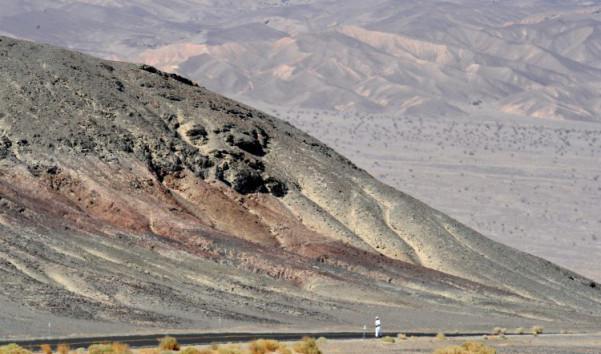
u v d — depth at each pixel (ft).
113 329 603.67
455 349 567.18
